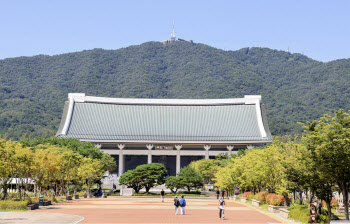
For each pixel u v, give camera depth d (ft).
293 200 229.86
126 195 404.98
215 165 514.68
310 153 138.00
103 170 426.10
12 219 155.33
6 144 226.99
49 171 275.39
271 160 232.12
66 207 229.25
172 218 172.14
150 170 419.54
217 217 178.91
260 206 241.96
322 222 150.92
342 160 130.82
